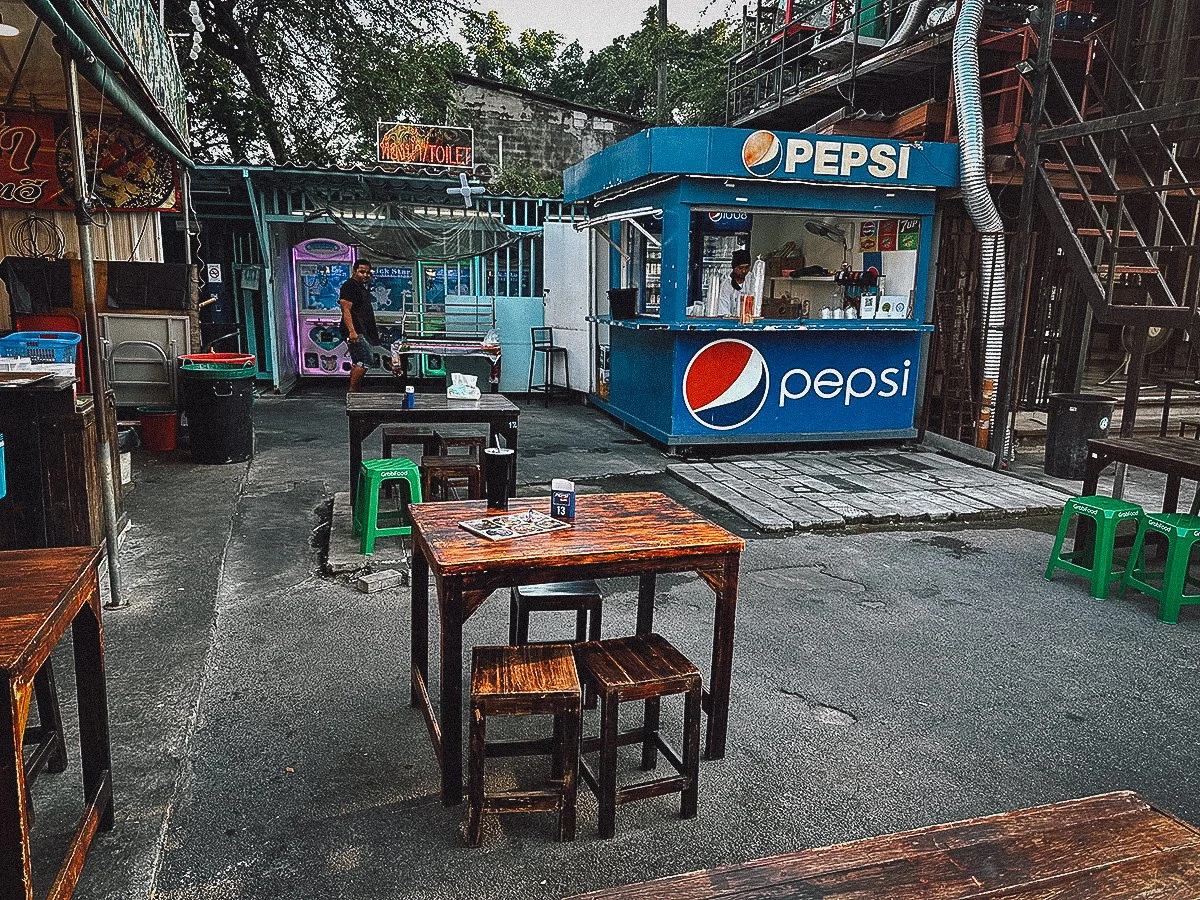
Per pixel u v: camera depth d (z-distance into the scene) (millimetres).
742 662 3822
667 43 22109
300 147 16156
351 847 2480
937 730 3260
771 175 7453
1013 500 6562
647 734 2887
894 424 8695
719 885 1451
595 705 3334
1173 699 3557
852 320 8219
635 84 23828
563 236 11375
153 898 2252
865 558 5297
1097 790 2885
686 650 3920
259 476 6906
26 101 6648
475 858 2451
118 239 8133
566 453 8180
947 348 8602
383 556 4875
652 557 2725
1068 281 8766
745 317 7797
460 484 6172
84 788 2566
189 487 6434
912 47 8836
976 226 7832
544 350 11398
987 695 3557
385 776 2842
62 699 3242
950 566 5188
